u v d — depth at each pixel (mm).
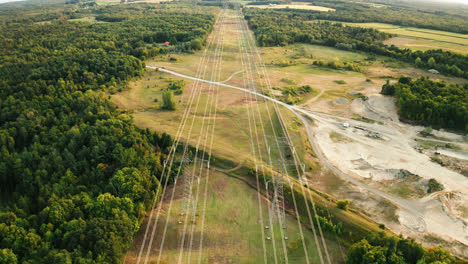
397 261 64062
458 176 101750
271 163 109750
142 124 134375
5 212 84750
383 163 110250
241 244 79125
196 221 86312
